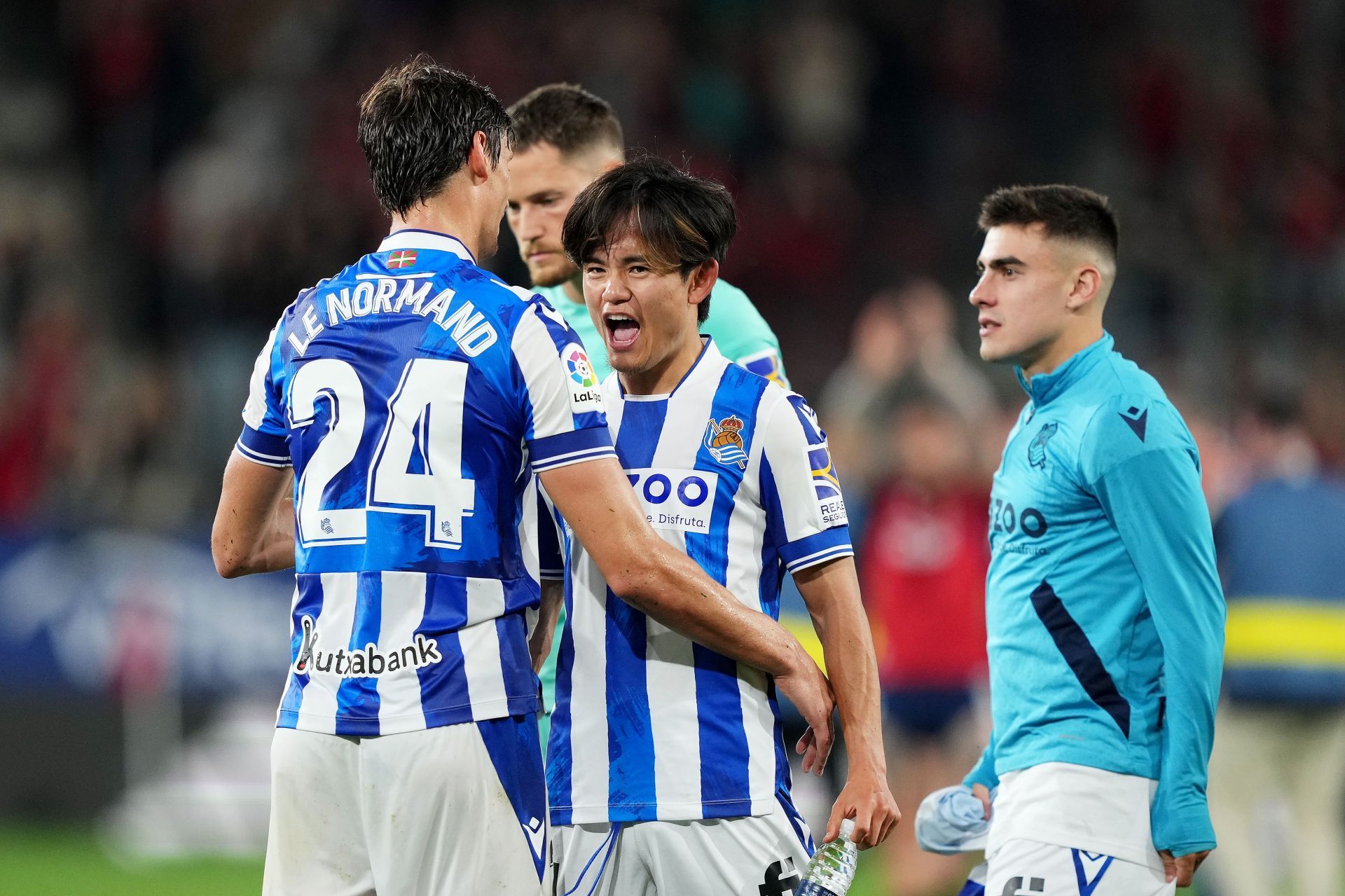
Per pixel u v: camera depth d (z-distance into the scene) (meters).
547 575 11.21
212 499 37.47
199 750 31.98
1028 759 11.94
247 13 51.81
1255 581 22.12
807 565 10.84
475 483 10.06
